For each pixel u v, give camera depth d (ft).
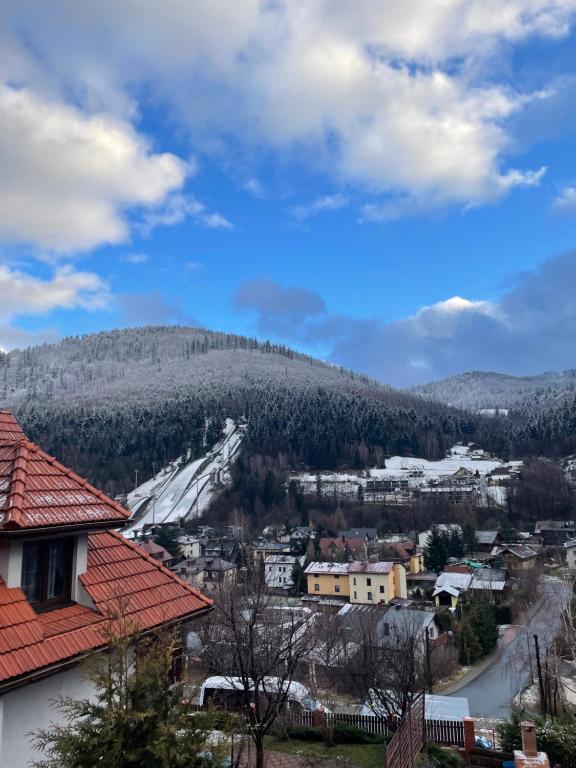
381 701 67.05
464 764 48.78
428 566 263.90
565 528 313.53
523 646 144.66
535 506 359.46
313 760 47.16
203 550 279.69
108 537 33.88
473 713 104.78
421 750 47.73
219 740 22.76
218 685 53.88
